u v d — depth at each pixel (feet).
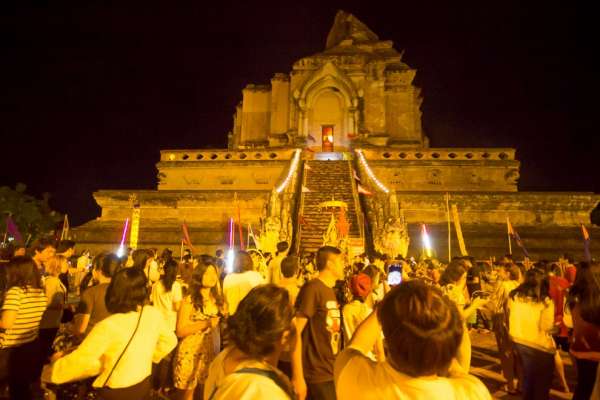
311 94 136.05
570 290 19.12
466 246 92.22
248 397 7.80
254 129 145.38
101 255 20.70
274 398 7.84
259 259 47.78
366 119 136.15
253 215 104.32
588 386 18.02
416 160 112.06
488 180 110.63
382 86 138.21
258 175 115.03
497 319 28.58
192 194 105.60
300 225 78.13
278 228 69.26
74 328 17.66
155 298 22.56
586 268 18.48
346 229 68.74
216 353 21.61
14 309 18.28
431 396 7.47
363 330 10.03
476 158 112.06
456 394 7.77
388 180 112.47
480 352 38.09
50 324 22.80
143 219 106.52
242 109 151.33
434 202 101.60
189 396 18.13
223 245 95.09
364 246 71.77
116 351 13.20
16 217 140.97
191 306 18.78
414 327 7.29
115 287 13.82
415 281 8.20
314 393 15.81
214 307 19.10
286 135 137.39
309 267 46.26
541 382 19.60
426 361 7.28
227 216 104.99
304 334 16.34
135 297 13.89
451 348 7.34
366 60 141.08
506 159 111.14
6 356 18.24
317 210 87.35
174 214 106.93
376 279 22.67
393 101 141.38
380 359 16.05
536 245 91.30
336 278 17.43
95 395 13.98
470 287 43.06
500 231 96.12
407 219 101.40
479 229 97.35
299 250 73.36
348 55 140.97
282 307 9.18
